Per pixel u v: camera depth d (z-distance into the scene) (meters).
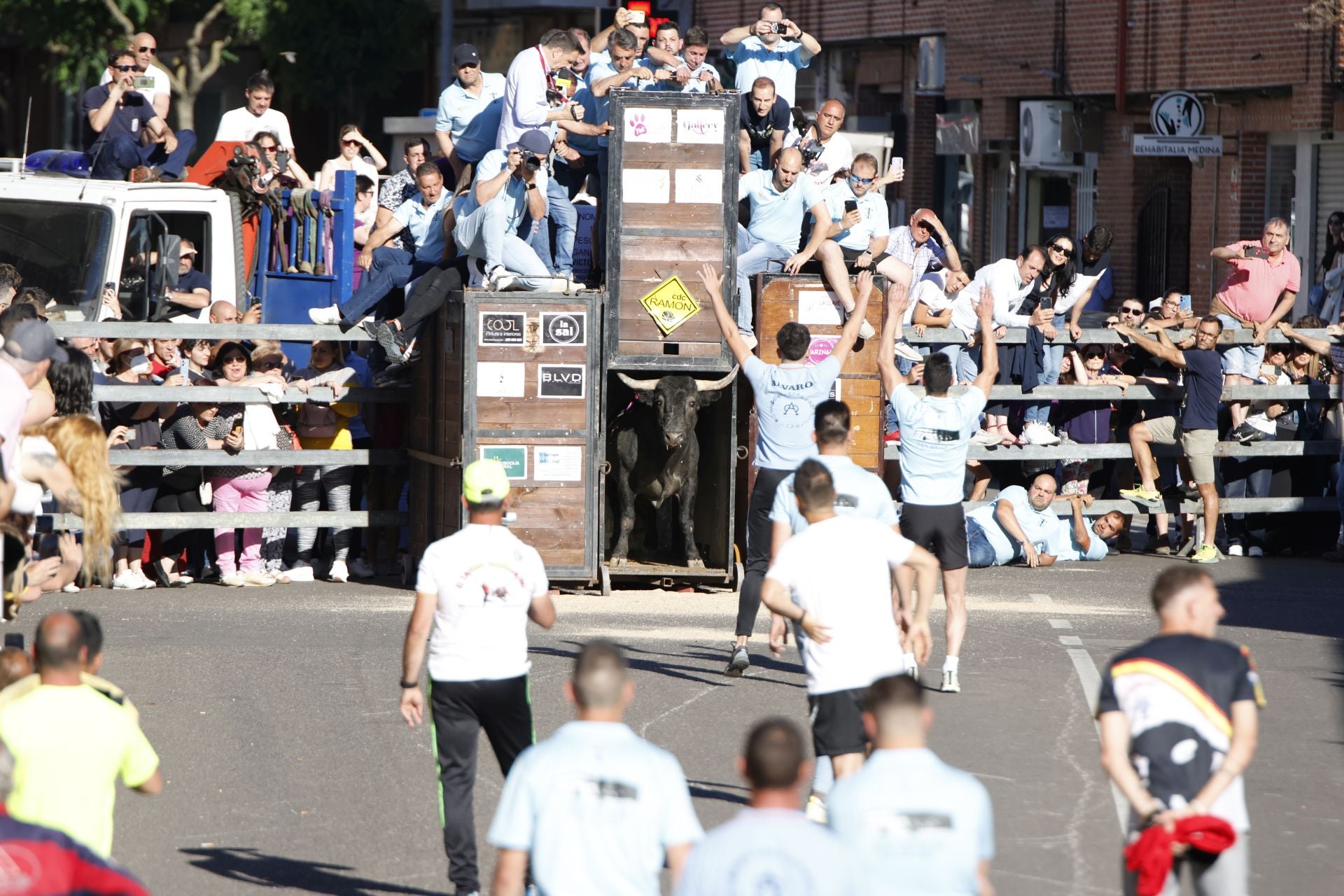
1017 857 28.52
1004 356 57.84
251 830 29.69
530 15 138.00
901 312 40.03
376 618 47.41
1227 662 21.38
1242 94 89.69
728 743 35.16
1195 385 58.19
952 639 39.56
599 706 19.88
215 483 52.09
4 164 58.78
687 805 19.55
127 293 53.78
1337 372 60.53
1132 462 61.53
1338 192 86.62
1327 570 58.22
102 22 146.12
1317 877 27.83
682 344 50.62
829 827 19.09
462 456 49.91
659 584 53.31
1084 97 98.69
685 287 50.44
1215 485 59.91
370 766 33.53
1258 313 62.78
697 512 54.75
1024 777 33.09
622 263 50.28
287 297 56.91
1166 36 92.94
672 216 50.31
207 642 43.84
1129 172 97.12
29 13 147.50
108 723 21.59
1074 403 59.78
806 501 27.50
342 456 53.06
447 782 25.95
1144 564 58.59
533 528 50.97
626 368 50.53
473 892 25.97
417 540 52.94
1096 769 33.69
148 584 51.59
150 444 51.09
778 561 27.33
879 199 56.59
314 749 34.59
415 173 55.62
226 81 166.12
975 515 57.47
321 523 53.00
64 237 53.50
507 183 49.84
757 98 55.50
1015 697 39.31
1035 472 60.75
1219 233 91.81
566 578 51.31
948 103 113.44
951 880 18.59
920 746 19.19
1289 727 37.31
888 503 31.66
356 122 157.00
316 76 141.62
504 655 25.75
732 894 17.02
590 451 50.88
